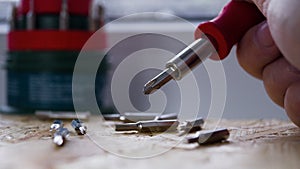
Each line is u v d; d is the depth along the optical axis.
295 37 0.27
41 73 0.53
